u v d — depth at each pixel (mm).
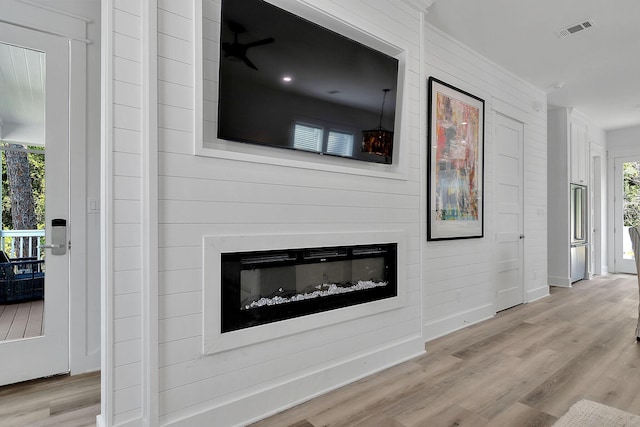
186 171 1790
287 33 2129
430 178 3305
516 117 4602
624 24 3338
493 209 4188
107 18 1615
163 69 1731
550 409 2084
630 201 7027
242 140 1970
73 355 2465
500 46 3797
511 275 4527
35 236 2400
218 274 1865
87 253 2535
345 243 2418
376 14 2617
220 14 1909
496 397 2229
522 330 3568
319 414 2049
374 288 2625
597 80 4754
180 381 1752
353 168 2484
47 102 2418
